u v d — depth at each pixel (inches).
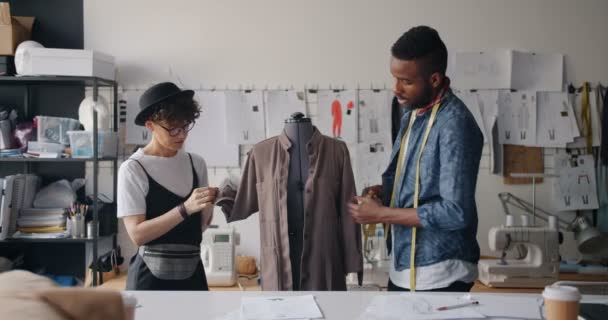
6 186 132.7
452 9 146.9
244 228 146.4
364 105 147.0
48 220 137.6
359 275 87.4
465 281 72.1
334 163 86.7
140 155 80.6
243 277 134.6
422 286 71.7
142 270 79.2
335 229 85.4
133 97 146.6
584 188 146.2
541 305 60.6
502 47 146.9
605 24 146.6
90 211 140.3
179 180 82.4
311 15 146.9
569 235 146.5
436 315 56.9
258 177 87.1
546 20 146.9
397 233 75.2
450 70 146.9
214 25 147.3
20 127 141.9
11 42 136.3
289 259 84.0
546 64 147.0
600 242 140.3
